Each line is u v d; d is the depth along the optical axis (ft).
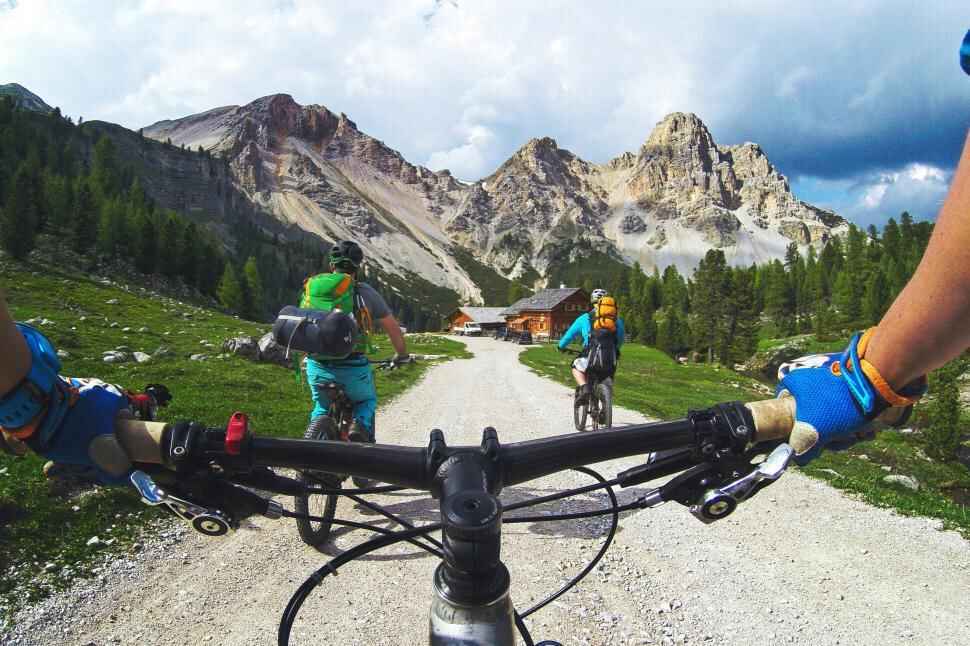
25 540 15.87
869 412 2.68
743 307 301.84
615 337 30.66
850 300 322.96
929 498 24.22
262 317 293.02
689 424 3.42
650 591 15.05
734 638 13.00
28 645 11.99
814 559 17.19
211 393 42.63
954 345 2.27
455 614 3.05
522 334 248.73
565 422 40.22
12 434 2.84
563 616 13.70
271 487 3.56
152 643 12.25
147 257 239.50
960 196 2.04
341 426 18.72
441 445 3.61
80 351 59.26
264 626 12.97
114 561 15.70
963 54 1.94
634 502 3.72
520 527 19.15
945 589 15.48
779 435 3.18
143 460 3.13
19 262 155.63
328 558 16.46
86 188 227.81
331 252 17.57
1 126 383.45
